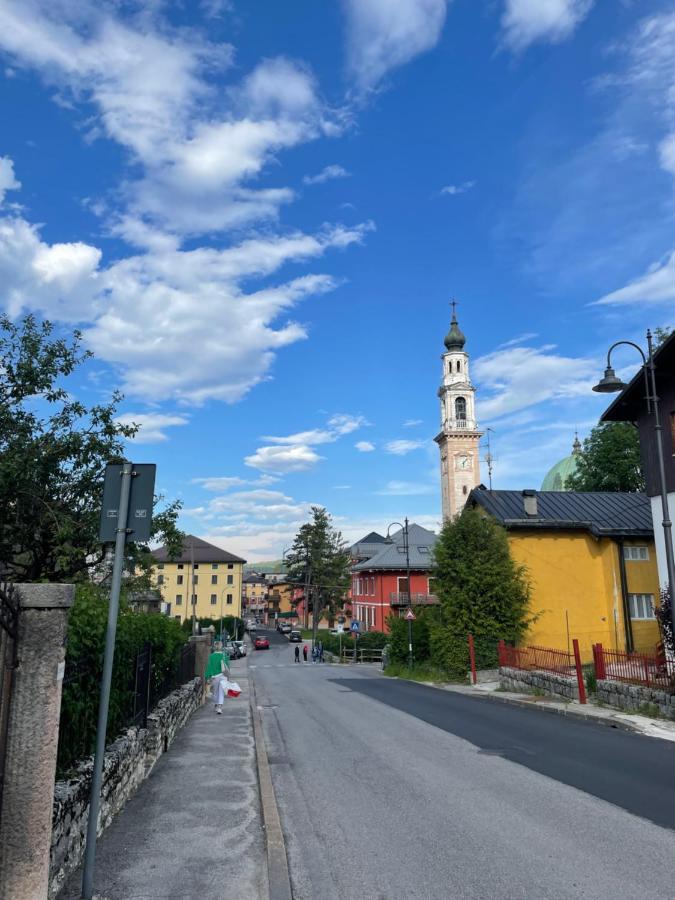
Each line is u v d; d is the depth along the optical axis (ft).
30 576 50.06
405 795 25.45
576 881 16.67
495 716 47.78
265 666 141.08
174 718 37.09
